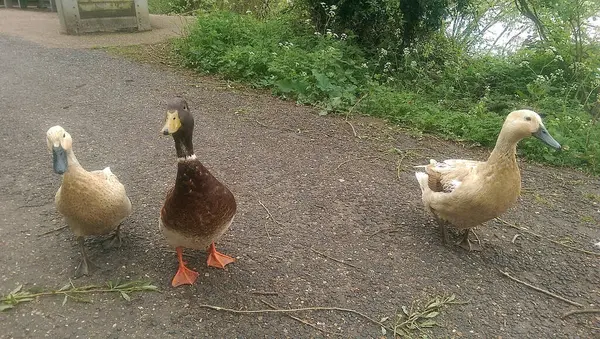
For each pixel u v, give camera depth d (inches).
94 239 41.0
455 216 39.9
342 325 33.1
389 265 39.6
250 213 46.4
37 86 78.6
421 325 33.4
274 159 58.6
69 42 107.3
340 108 75.5
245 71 87.2
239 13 125.3
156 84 83.4
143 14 121.9
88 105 72.2
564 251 42.9
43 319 32.2
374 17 100.5
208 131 65.6
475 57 115.7
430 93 89.1
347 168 57.2
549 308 35.7
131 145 60.0
